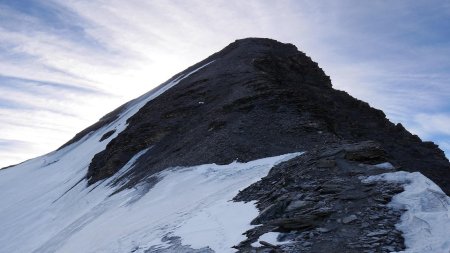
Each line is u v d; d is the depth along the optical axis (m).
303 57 70.62
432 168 52.16
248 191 21.39
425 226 12.52
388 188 15.70
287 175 20.75
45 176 83.50
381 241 12.44
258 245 14.12
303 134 36.00
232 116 42.25
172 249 16.89
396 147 55.28
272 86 47.47
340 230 13.70
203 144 38.31
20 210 61.16
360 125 57.12
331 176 18.50
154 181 35.12
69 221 41.78
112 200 37.50
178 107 56.97
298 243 13.48
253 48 73.50
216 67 68.94
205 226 18.33
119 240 22.36
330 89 65.88
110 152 59.62
